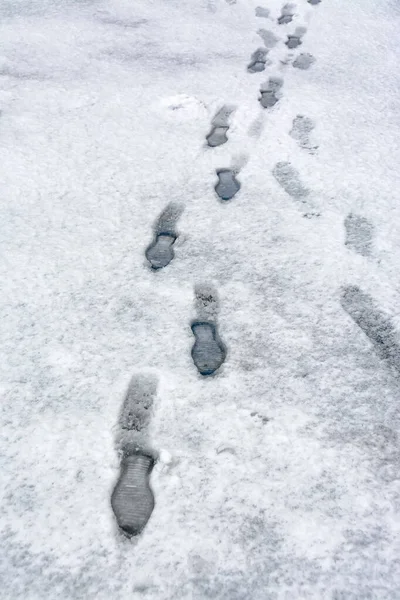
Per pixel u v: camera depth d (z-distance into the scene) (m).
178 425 1.05
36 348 1.21
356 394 1.12
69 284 1.38
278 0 3.46
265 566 0.85
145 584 0.82
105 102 2.24
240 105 2.24
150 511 0.92
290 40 2.90
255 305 1.33
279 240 1.54
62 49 2.68
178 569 0.84
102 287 1.38
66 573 0.84
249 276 1.42
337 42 2.87
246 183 1.79
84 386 1.13
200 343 1.24
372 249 1.50
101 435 1.04
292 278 1.41
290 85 2.41
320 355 1.20
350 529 0.90
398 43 2.88
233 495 0.94
